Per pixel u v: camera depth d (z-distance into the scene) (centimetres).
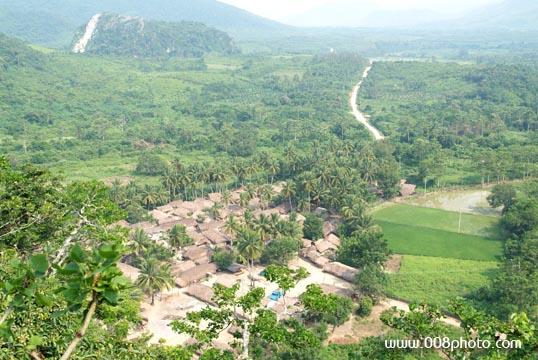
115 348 2498
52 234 3559
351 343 6412
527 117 18388
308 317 6812
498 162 13112
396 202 12712
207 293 8006
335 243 9819
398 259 9231
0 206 3322
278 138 18512
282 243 8856
